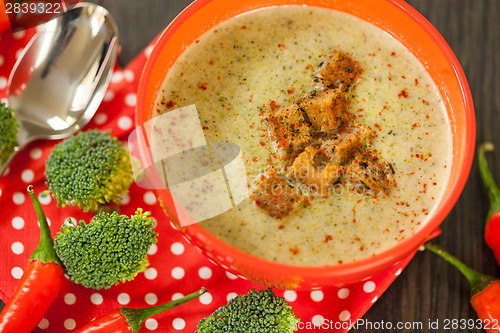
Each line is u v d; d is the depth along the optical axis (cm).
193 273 39
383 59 38
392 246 35
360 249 35
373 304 40
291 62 38
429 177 36
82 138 39
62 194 38
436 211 34
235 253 33
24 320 36
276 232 35
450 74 36
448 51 36
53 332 38
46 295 37
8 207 39
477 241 41
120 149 39
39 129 40
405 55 38
